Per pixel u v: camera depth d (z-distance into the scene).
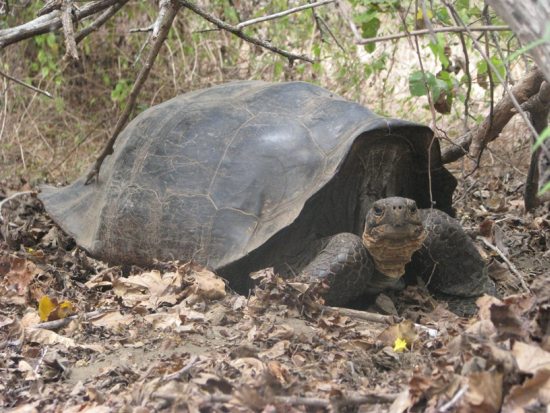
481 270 3.80
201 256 3.76
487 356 2.19
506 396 1.99
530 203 4.43
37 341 3.06
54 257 4.49
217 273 3.69
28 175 7.03
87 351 2.92
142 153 4.27
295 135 3.84
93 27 3.73
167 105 4.51
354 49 7.76
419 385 2.12
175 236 3.88
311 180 3.63
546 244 4.65
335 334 2.96
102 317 3.31
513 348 2.13
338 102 3.98
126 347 2.94
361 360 2.65
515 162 6.35
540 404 1.93
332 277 3.40
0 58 7.23
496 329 2.41
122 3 3.78
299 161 3.72
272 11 7.92
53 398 2.46
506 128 6.85
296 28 7.98
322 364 2.61
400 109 7.63
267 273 3.36
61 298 3.62
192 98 4.48
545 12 1.46
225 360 2.61
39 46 8.38
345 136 3.73
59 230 5.23
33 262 4.34
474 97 7.81
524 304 2.51
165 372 2.55
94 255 4.35
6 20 7.43
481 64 4.67
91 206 4.70
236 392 2.22
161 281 3.70
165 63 8.27
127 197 4.18
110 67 8.59
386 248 3.45
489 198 5.89
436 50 4.37
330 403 2.15
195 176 3.92
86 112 8.45
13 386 2.62
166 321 3.16
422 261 3.78
